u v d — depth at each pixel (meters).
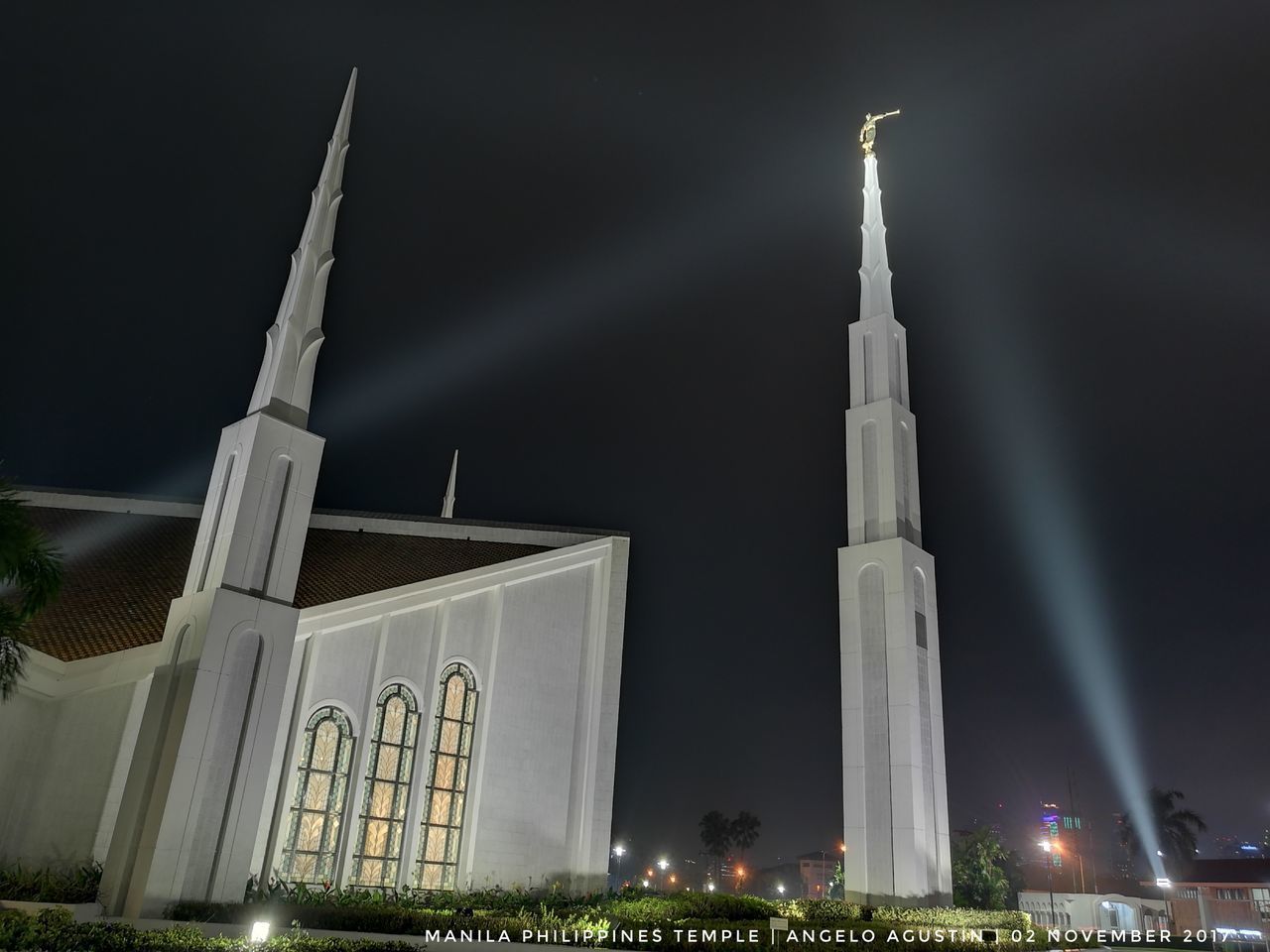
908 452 31.92
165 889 20.20
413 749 30.47
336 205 28.70
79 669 24.36
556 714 34.22
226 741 22.08
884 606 28.80
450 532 38.25
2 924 14.09
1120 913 68.88
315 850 27.52
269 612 23.52
